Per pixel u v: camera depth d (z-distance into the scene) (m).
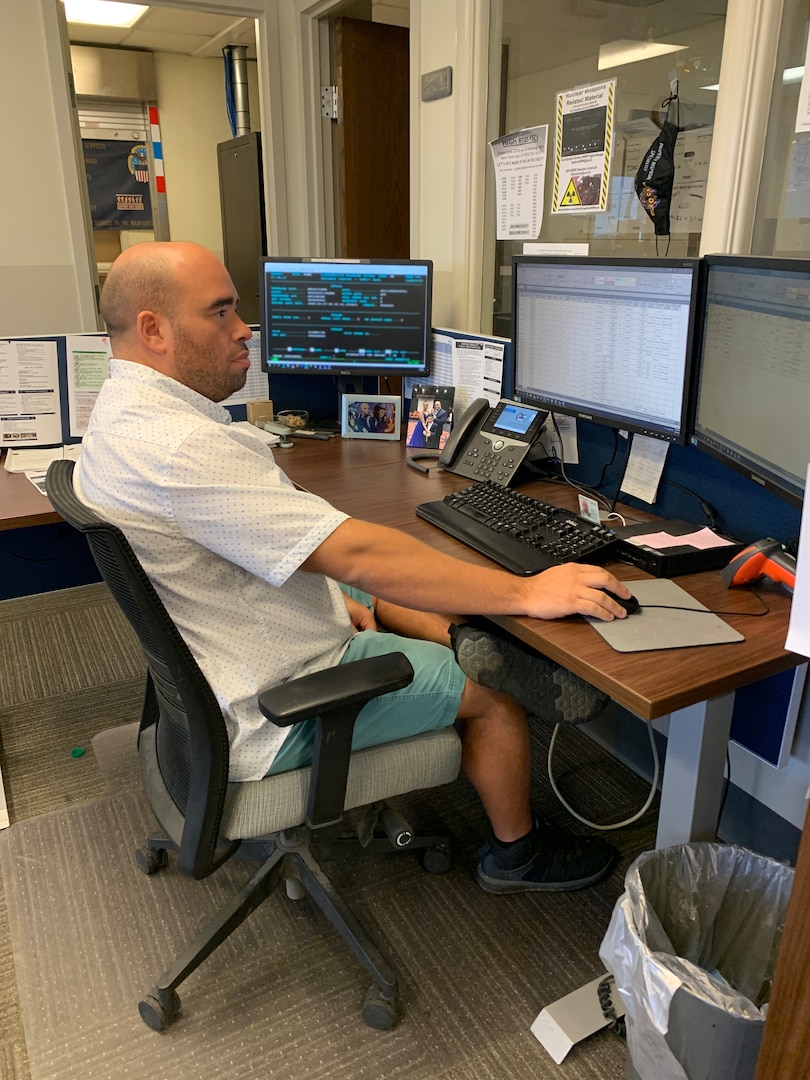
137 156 5.40
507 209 2.23
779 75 1.49
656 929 1.10
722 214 1.59
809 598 0.67
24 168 3.08
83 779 1.96
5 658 2.50
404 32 3.41
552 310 1.71
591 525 1.45
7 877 1.66
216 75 5.52
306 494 1.19
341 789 1.19
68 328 3.33
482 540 1.43
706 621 1.15
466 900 1.61
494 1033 1.33
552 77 2.21
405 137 3.54
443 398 2.14
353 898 1.62
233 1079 1.26
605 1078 1.26
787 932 0.73
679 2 1.80
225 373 1.28
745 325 1.22
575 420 1.85
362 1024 1.35
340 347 2.27
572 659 1.07
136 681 2.39
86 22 4.54
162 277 1.18
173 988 1.33
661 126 1.81
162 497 1.09
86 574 2.94
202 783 1.12
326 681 1.10
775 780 1.58
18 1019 1.36
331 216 3.58
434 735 1.32
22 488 1.97
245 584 1.20
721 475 1.50
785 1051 0.76
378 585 1.15
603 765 2.03
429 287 2.19
